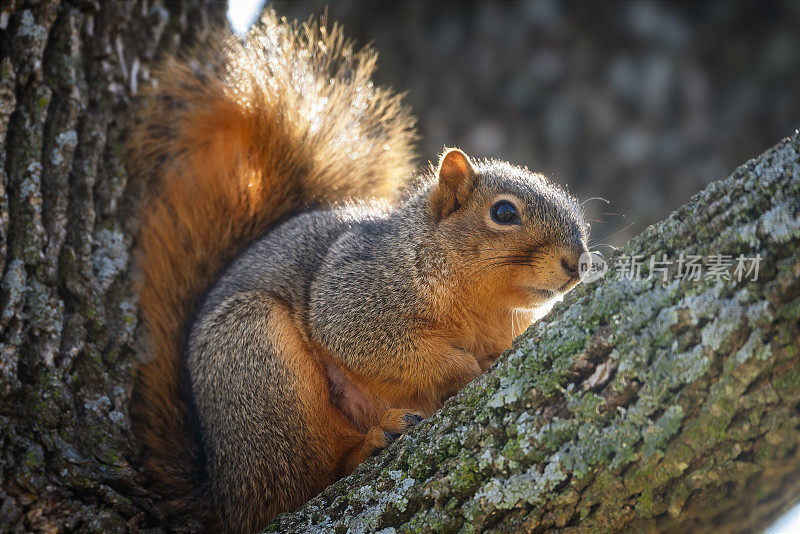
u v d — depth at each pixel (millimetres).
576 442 2934
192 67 3111
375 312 3068
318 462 3039
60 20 3053
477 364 3064
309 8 3252
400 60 3254
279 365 3047
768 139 3227
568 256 3055
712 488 2926
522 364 2951
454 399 2961
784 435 2920
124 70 3078
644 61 3234
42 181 3027
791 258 2922
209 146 3117
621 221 3223
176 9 3111
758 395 2922
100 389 3016
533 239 3059
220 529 3029
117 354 3027
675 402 2928
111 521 2982
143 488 3000
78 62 3057
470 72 3246
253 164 3129
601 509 2932
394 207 3113
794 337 2920
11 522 2967
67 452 2986
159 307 3055
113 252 3045
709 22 3232
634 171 3229
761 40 3229
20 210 3018
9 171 3023
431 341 3064
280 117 3127
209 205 3109
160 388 3041
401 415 3031
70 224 3031
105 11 3074
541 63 3242
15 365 2994
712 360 2926
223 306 3062
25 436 2984
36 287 3012
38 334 3004
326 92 3154
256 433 3039
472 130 3244
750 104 3227
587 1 3236
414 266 3072
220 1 3143
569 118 3236
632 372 2934
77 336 3014
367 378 3070
